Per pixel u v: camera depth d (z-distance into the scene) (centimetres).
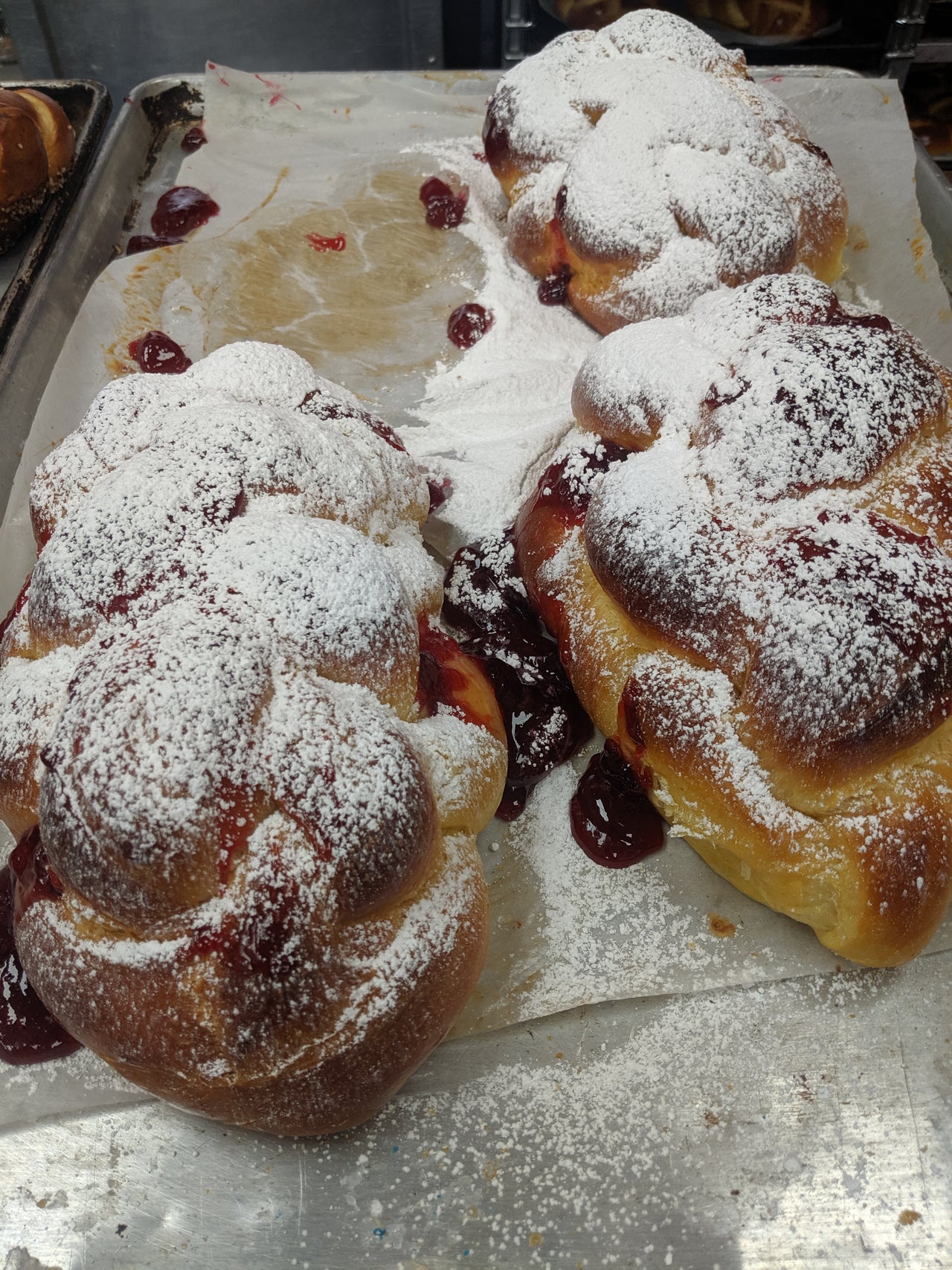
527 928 32
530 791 35
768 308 36
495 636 37
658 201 44
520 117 49
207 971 25
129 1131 29
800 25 60
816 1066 29
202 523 30
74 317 48
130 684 26
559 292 48
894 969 31
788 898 30
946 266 50
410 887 26
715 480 32
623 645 34
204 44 70
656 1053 30
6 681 30
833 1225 27
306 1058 25
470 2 69
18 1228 27
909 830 29
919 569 29
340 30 69
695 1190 27
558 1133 28
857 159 53
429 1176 28
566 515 37
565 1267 26
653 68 47
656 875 33
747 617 30
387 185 54
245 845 25
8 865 32
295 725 26
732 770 30
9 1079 29
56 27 68
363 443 36
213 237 51
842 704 28
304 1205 27
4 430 43
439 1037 27
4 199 50
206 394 35
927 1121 28
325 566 29
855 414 31
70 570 29
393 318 48
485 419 44
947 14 60
